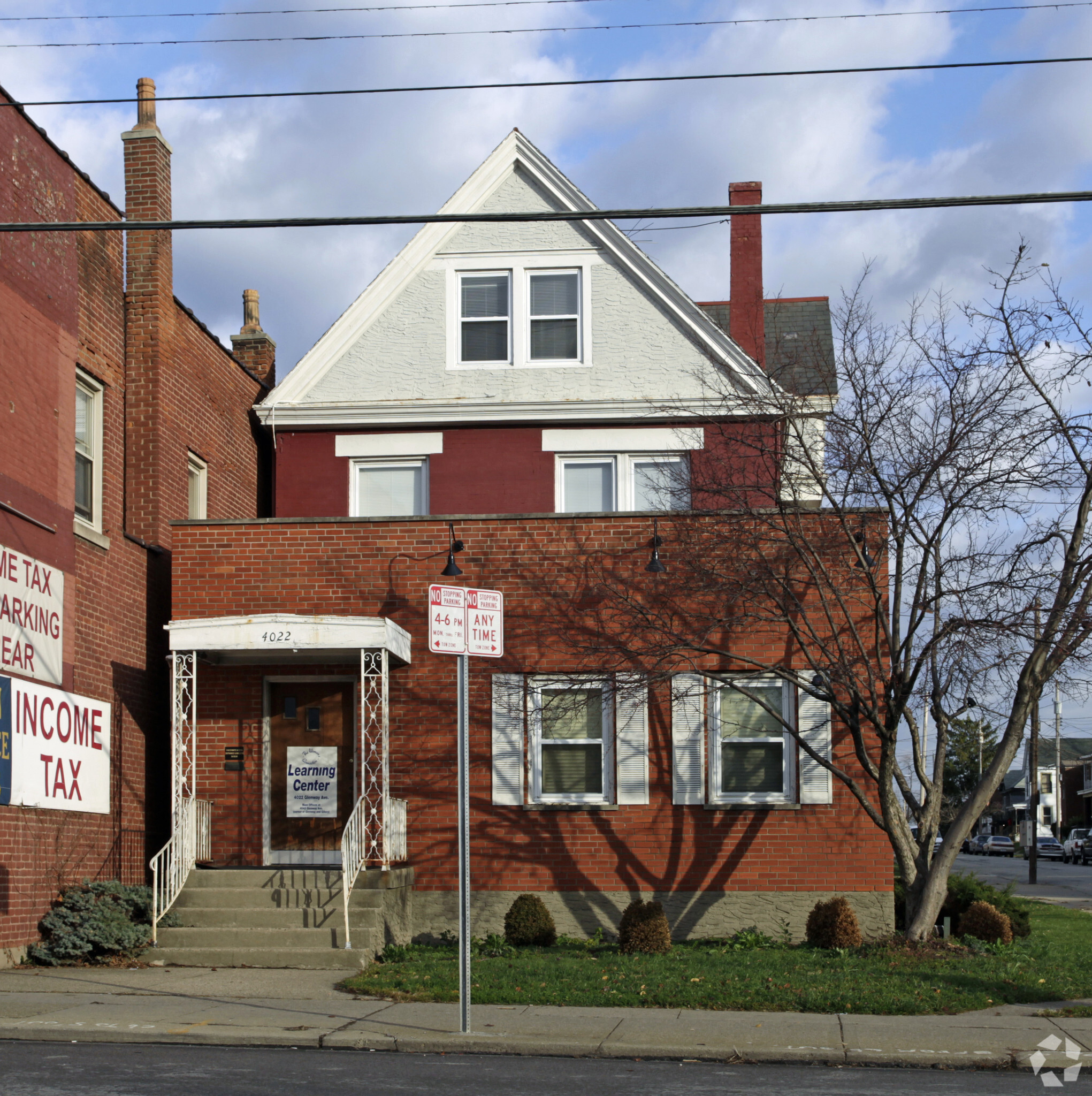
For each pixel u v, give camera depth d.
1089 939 18.62
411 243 21.17
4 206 14.34
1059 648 14.12
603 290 21.02
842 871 16.39
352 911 14.91
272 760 17.22
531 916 15.84
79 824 15.50
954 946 14.55
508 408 20.62
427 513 20.80
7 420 14.21
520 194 21.31
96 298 17.17
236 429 21.62
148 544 17.98
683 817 16.62
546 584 17.09
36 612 14.61
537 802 16.80
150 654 17.91
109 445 17.25
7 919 13.65
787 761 16.72
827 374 16.00
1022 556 14.43
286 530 17.45
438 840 16.77
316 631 15.61
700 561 16.22
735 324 22.56
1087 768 91.69
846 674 14.86
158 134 18.91
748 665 16.73
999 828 91.44
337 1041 9.75
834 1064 9.37
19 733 14.04
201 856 16.70
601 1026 10.30
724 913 16.42
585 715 17.02
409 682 17.08
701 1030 10.17
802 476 15.63
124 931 14.29
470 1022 10.29
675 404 19.44
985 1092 8.32
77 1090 7.91
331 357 21.14
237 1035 9.84
